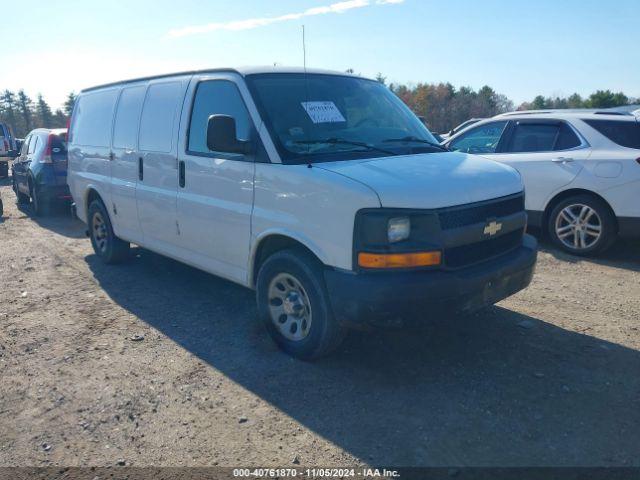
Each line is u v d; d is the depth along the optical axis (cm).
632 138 654
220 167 454
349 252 357
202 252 496
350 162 397
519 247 424
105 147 634
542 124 725
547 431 324
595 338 448
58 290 604
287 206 397
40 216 1095
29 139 1185
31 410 361
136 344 457
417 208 348
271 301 432
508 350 428
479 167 418
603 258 677
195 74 497
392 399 362
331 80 488
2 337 477
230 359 425
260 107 425
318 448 315
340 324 372
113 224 648
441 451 308
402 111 516
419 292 344
